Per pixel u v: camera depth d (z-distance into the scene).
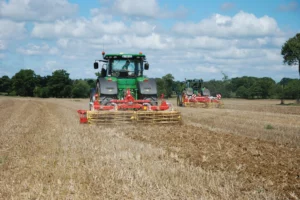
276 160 8.73
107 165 7.99
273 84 78.12
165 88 65.38
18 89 113.69
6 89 132.50
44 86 116.44
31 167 7.91
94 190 6.32
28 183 6.73
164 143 11.04
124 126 14.80
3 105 38.09
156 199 5.86
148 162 8.24
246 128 15.12
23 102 47.59
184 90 33.38
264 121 17.92
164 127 14.76
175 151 9.78
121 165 7.96
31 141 11.34
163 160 8.55
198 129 14.27
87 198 5.96
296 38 44.44
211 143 11.02
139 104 15.70
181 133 13.13
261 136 12.90
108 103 15.73
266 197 6.00
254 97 78.00
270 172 7.64
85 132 13.05
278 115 21.39
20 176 7.21
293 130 14.47
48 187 6.50
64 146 10.30
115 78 16.41
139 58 17.17
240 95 79.12
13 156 9.05
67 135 12.34
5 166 8.01
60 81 103.81
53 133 13.07
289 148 10.36
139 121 15.22
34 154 9.27
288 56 44.44
